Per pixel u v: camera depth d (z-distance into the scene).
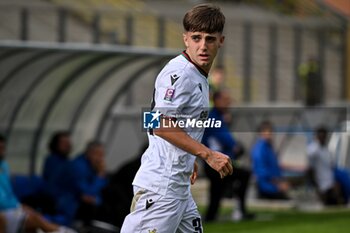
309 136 53.22
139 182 17.08
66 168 34.50
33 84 35.88
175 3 71.62
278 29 70.62
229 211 44.44
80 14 61.88
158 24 62.09
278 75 69.50
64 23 55.03
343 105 60.69
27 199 34.44
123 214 31.78
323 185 45.72
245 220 39.78
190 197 17.48
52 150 34.97
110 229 31.98
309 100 61.69
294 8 75.62
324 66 71.56
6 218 30.09
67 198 34.47
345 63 73.56
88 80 37.84
